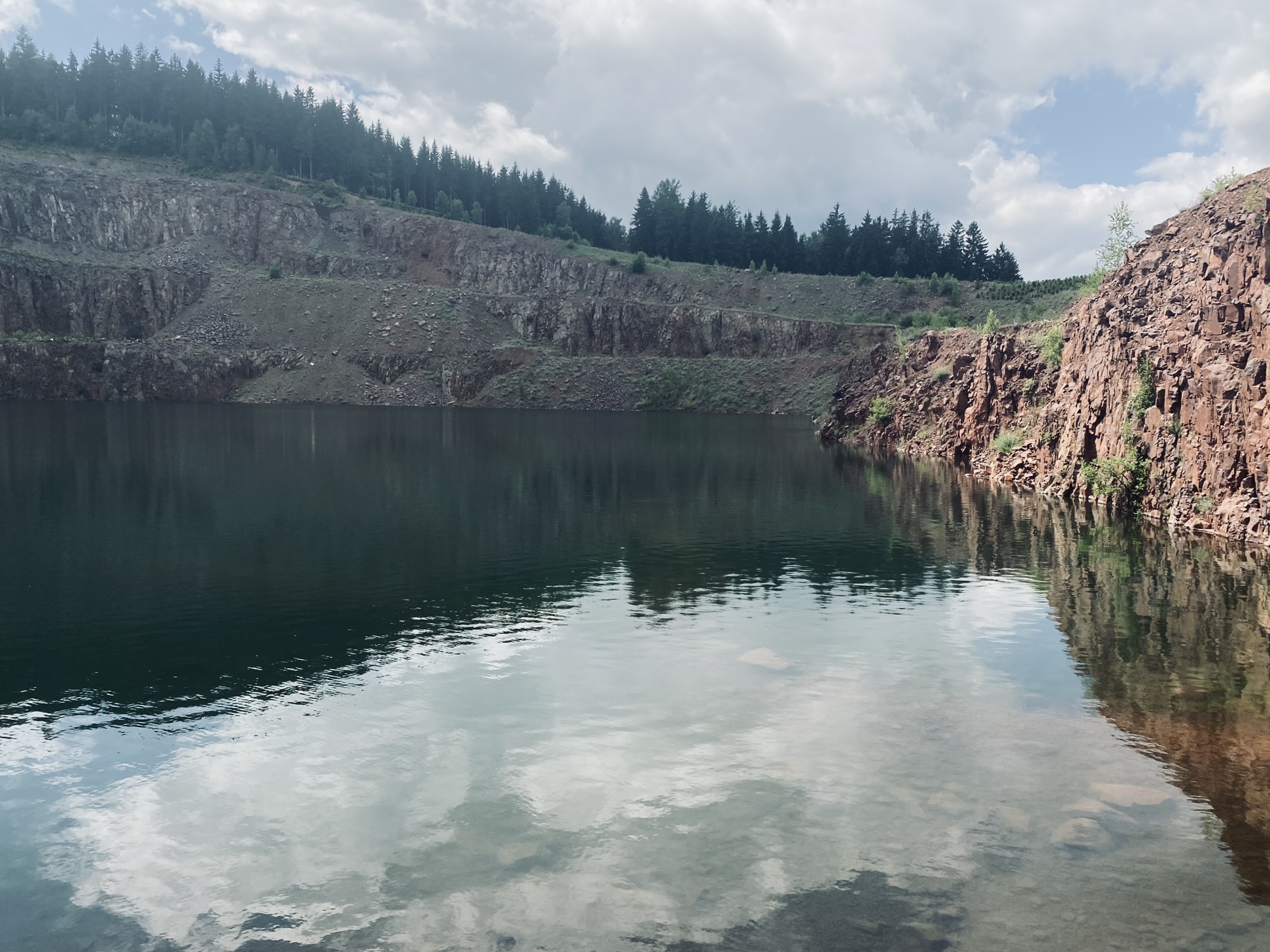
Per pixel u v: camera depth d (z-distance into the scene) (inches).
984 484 2410.2
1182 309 1824.6
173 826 547.8
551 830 537.6
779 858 503.8
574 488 2308.1
